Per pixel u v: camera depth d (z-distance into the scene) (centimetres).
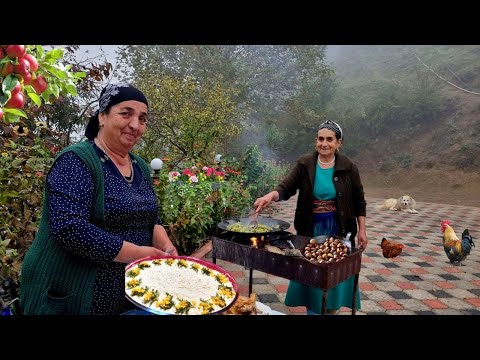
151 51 1188
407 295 407
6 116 133
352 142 2047
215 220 580
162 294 144
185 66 1278
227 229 262
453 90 1973
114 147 149
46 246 136
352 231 273
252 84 1471
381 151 1955
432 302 389
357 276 252
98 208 139
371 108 2081
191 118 761
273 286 413
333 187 266
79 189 134
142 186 162
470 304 386
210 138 776
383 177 1794
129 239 151
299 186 279
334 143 262
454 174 1614
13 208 274
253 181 955
